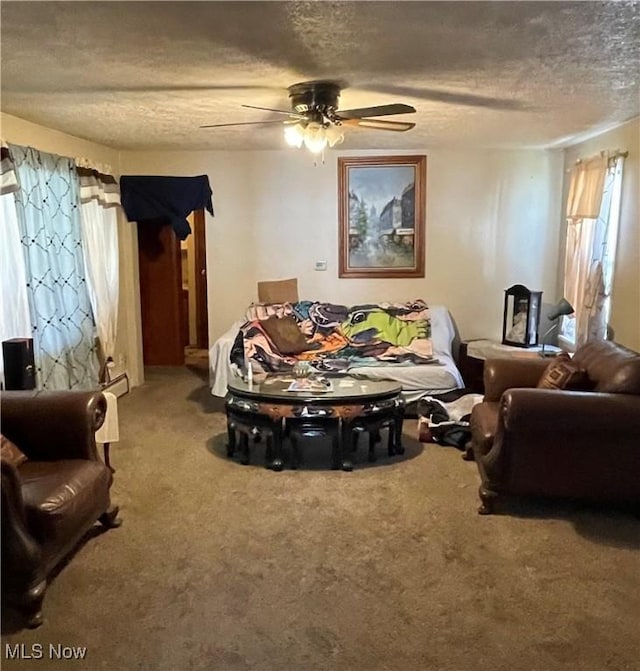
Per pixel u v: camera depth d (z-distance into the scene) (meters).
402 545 2.99
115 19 2.22
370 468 3.97
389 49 2.61
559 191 5.94
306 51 2.63
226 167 5.98
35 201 4.15
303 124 3.36
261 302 5.95
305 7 2.12
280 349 5.22
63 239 4.54
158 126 4.46
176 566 2.80
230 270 6.16
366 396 3.94
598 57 2.76
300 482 3.75
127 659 2.20
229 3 2.08
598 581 2.67
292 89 3.28
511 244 6.03
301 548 2.96
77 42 2.48
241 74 3.00
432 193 5.97
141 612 2.47
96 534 3.10
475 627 2.37
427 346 5.41
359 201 6.00
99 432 3.66
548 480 3.21
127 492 3.61
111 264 5.39
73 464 2.88
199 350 7.98
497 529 3.14
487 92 3.45
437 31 2.39
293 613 2.46
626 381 3.20
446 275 6.10
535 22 2.29
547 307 6.09
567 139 5.25
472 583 2.66
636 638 2.30
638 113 4.06
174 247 6.89
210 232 6.12
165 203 5.89
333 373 4.77
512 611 2.46
